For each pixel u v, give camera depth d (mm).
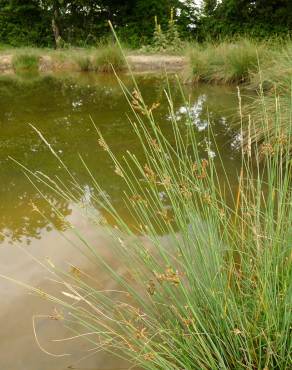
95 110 5480
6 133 4566
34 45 13047
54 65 9938
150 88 6957
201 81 7289
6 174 3285
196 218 1494
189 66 7430
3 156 3777
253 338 1271
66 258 2037
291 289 1237
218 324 1300
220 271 1376
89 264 1966
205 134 4125
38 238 2250
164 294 1596
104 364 1401
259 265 1384
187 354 1313
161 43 10500
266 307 1205
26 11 13180
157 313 1455
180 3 12906
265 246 1325
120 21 13289
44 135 4406
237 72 6723
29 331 1574
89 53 10117
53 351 1475
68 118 5109
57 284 1842
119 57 9141
